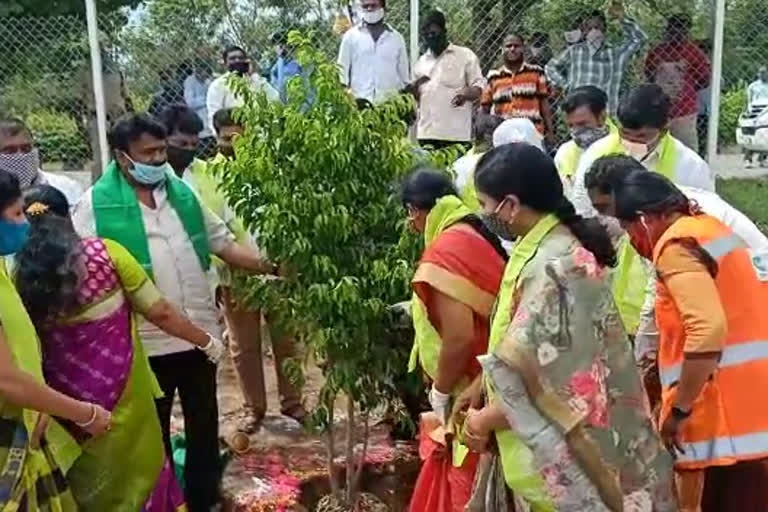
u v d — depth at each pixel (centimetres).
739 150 811
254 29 808
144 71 794
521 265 261
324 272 366
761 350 304
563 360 252
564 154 473
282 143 369
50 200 325
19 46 776
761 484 313
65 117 776
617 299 379
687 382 286
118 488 331
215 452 401
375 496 427
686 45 773
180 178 432
